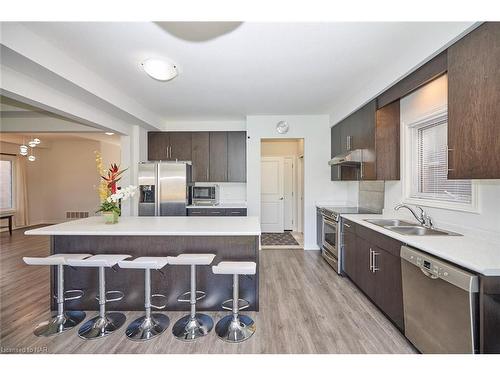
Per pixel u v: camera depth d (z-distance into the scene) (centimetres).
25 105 383
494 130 144
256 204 467
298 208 652
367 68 270
